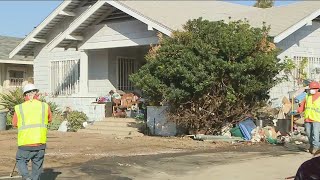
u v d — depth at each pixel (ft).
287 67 54.70
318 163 14.56
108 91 71.20
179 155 39.88
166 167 34.24
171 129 54.54
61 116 69.05
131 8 60.54
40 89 80.43
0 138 54.60
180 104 51.24
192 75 48.19
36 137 25.02
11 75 89.20
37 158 25.54
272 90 56.90
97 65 72.59
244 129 50.03
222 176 31.12
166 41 51.42
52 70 78.95
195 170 33.22
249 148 44.80
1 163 36.17
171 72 49.03
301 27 58.59
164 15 60.90
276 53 50.85
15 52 80.43
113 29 65.92
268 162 36.27
